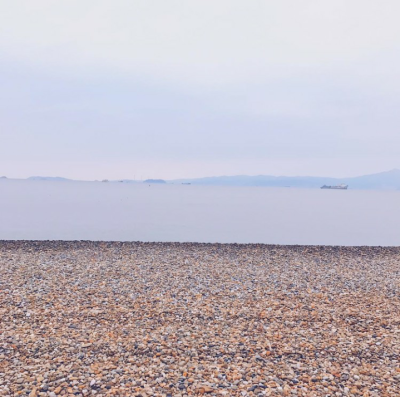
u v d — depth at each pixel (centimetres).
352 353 906
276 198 15500
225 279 1680
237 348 918
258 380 753
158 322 1099
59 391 689
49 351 872
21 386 705
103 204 8181
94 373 768
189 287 1520
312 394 705
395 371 814
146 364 818
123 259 2067
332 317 1179
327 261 2205
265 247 2591
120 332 1006
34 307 1198
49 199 9506
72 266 1852
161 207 7825
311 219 5922
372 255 2434
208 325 1081
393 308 1296
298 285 1611
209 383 736
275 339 982
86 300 1297
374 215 7238
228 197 15275
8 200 8469
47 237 3238
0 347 881
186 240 3359
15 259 1983
